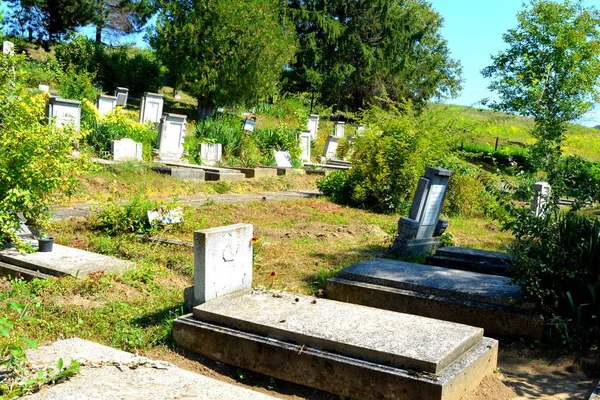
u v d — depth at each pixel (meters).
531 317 6.36
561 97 30.09
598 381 5.25
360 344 4.66
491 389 4.91
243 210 14.02
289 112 36.88
